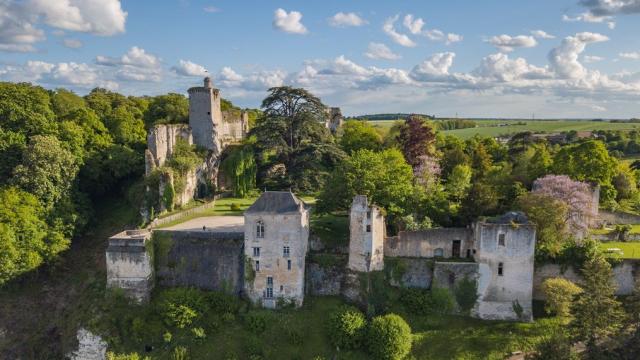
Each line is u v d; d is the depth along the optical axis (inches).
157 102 4744.1
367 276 2586.1
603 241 2989.7
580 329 2113.7
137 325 2415.1
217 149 4060.0
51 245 2888.8
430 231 2687.0
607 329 2086.6
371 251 2583.7
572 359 1995.6
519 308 2507.4
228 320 2468.0
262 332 2417.6
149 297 2578.7
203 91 3969.0
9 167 3216.0
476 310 2539.4
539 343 2191.2
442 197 2999.5
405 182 2962.6
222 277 2640.3
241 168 3794.3
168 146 3624.5
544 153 3870.6
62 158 3206.2
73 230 3127.5
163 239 2684.5
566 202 2751.0
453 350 2343.8
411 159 3814.0
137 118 4411.9
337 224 2989.7
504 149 4758.9
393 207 2849.4
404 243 2706.7
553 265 2588.6
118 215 3454.7
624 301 2501.2
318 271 2677.2
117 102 4726.9
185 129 3848.4
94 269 2938.0
